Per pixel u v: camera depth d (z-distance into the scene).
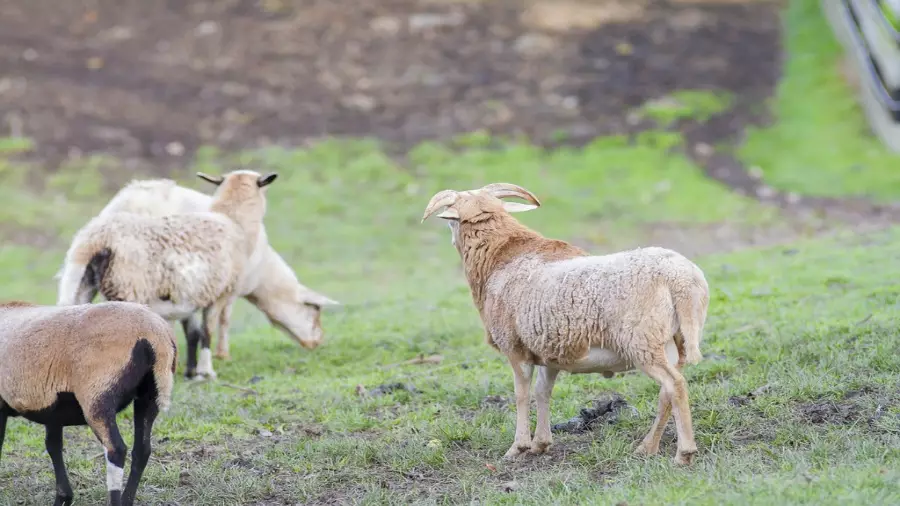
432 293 17.81
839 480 6.88
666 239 22.52
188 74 32.97
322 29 36.53
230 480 8.59
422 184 27.08
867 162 27.67
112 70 32.75
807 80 33.00
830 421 8.59
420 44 35.78
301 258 22.25
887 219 22.84
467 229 8.95
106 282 11.88
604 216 24.69
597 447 8.55
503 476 8.38
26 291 19.55
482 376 11.37
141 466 7.54
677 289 7.61
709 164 28.23
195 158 27.97
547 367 8.66
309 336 14.26
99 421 7.18
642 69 34.16
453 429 9.36
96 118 29.66
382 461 8.94
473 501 7.54
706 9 38.69
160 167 27.28
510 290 8.42
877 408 8.61
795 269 15.74
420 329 14.49
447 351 13.05
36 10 36.25
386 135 30.02
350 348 13.99
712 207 24.91
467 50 35.50
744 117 31.06
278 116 30.83
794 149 28.89
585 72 34.09
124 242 11.93
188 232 12.30
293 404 11.08
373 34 36.38
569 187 26.77
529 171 27.77
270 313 14.14
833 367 9.73
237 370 13.12
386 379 11.81
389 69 34.19
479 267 8.84
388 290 18.89
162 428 10.18
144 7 37.19
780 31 36.62
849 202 24.84
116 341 7.26
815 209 24.31
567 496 7.42
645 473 7.71
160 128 29.47
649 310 7.59
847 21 34.66
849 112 30.84
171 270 12.12
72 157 27.27
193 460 9.27
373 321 15.64
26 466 9.23
